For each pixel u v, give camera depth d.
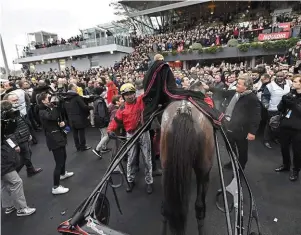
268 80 4.69
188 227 2.56
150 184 3.32
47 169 4.38
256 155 4.39
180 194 1.63
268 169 3.82
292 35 15.33
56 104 3.36
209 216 2.73
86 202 1.64
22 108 5.78
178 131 1.73
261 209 2.81
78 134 5.59
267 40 16.34
